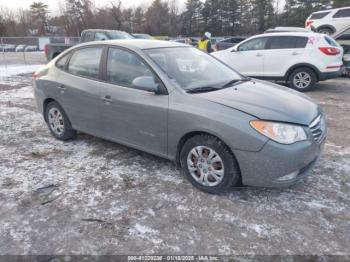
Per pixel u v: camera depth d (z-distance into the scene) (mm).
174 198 2998
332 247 2334
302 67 8047
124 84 3516
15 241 2426
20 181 3354
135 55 3447
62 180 3367
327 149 4168
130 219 2686
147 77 3145
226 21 56062
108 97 3605
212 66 3869
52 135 4832
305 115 2855
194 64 3701
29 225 2617
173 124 3078
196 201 2947
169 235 2484
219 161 2883
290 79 8297
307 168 2855
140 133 3443
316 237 2443
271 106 2844
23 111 6301
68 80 4129
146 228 2566
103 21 46344
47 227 2588
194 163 3104
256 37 8625
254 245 2367
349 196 3000
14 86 9188
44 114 4707
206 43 13047
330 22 12359
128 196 3045
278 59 8281
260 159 2645
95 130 3994
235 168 2828
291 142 2633
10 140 4629
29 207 2873
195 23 57000
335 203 2889
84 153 4105
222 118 2748
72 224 2623
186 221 2654
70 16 49469
